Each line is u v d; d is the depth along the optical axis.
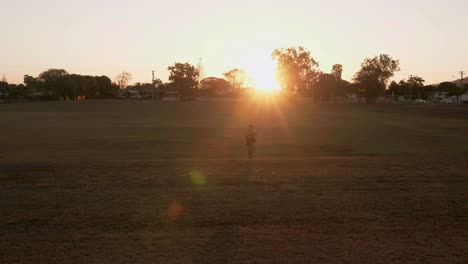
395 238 8.00
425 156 19.56
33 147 29.81
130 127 48.00
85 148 29.39
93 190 11.60
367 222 8.88
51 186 12.10
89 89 169.75
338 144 31.36
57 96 158.75
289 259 7.09
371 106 111.50
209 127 48.25
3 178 13.20
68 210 9.73
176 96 185.38
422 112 79.94
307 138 36.19
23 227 8.66
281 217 9.20
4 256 7.25
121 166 15.52
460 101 150.50
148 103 121.94
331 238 8.02
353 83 151.88
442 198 10.65
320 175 13.55
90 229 8.53
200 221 8.95
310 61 150.50
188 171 14.38
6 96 163.88
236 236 8.12
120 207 9.94
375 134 39.50
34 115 70.44
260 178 13.09
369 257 7.15
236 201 10.40
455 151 24.70
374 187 11.84
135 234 8.25
